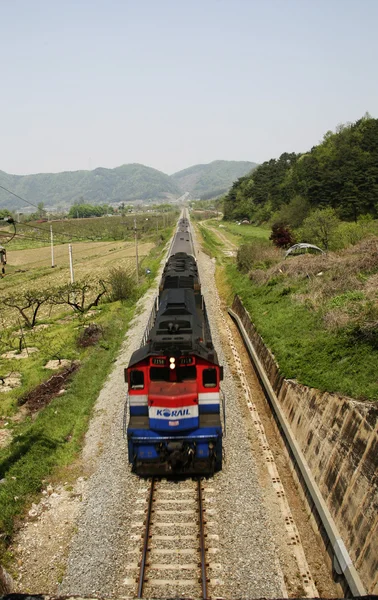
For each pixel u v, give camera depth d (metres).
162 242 84.31
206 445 12.69
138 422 12.78
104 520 11.56
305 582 9.49
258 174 125.38
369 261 22.16
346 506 9.78
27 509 12.30
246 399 18.45
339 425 11.38
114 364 23.34
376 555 8.18
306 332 19.14
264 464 13.92
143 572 9.73
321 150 98.94
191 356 12.63
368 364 13.31
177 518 11.47
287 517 11.49
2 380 22.64
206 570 9.77
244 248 43.66
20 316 39.62
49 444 15.63
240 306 30.70
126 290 40.25
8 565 10.29
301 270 28.42
